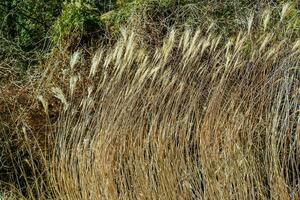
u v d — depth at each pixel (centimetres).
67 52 865
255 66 692
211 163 627
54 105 772
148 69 668
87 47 884
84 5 904
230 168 620
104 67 709
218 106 652
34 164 663
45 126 743
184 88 712
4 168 742
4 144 741
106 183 631
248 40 761
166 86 678
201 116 654
